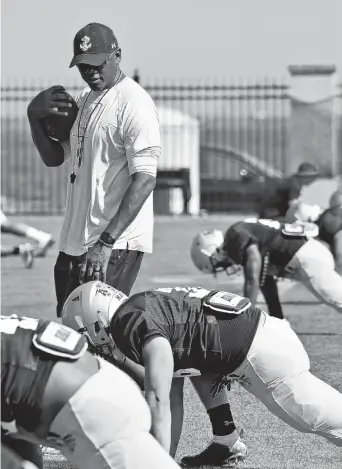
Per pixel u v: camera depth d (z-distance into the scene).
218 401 11.81
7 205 62.12
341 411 10.03
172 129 60.56
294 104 53.34
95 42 12.40
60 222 51.31
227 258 17.66
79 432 8.00
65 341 8.09
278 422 13.63
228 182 61.75
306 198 49.28
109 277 12.48
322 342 19.39
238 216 57.84
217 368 10.16
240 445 11.88
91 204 12.58
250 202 61.47
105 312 10.10
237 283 28.69
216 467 11.77
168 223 53.22
